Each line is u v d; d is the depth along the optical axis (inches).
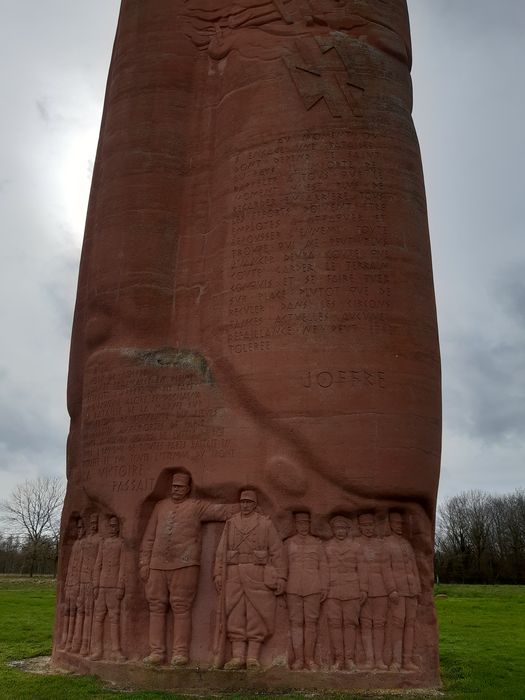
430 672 378.3
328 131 469.1
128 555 416.2
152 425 439.2
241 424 418.3
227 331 443.5
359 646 372.2
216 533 407.8
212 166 513.3
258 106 491.2
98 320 490.9
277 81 493.0
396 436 400.2
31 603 984.3
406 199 457.1
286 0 522.3
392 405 405.4
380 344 416.2
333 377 410.3
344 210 446.9
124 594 410.6
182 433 430.0
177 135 527.2
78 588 435.2
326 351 416.5
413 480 396.5
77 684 374.3
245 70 509.4
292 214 452.1
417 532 398.3
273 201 460.1
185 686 372.2
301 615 376.2
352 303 424.8
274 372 418.9
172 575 396.8
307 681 363.6
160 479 423.5
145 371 455.8
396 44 512.4
